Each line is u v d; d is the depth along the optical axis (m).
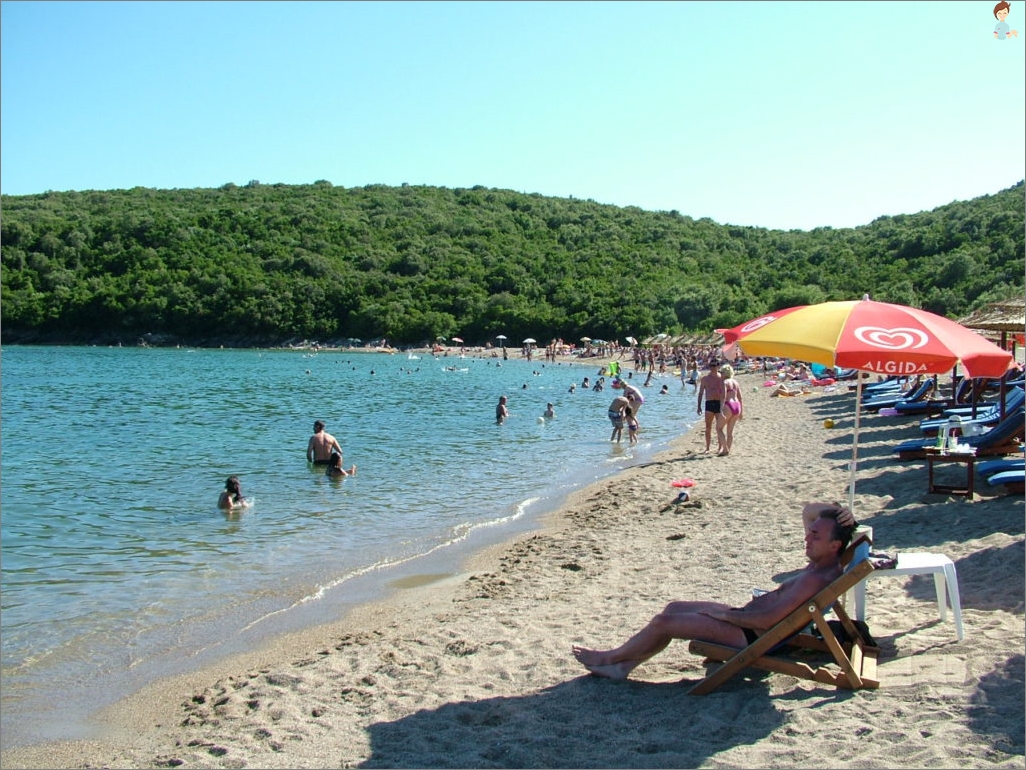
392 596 8.51
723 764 4.20
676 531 10.50
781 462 15.41
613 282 104.88
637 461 17.50
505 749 4.62
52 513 12.53
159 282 105.19
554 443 20.59
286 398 35.66
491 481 15.38
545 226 141.00
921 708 4.59
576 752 4.52
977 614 6.13
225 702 5.76
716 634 5.19
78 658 6.87
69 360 71.94
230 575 9.32
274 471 16.48
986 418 15.10
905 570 5.59
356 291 108.06
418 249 121.75
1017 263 68.19
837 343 5.00
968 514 9.41
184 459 18.03
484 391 40.22
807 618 4.85
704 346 71.56
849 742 4.29
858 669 4.92
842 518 4.93
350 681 6.00
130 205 130.12
